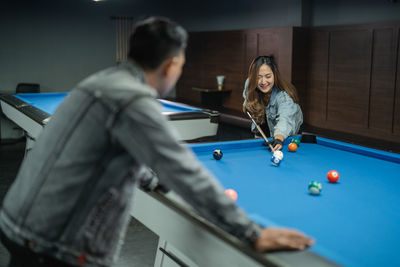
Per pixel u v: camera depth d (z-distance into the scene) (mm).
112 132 1045
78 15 7539
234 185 1923
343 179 2020
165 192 1611
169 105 4668
